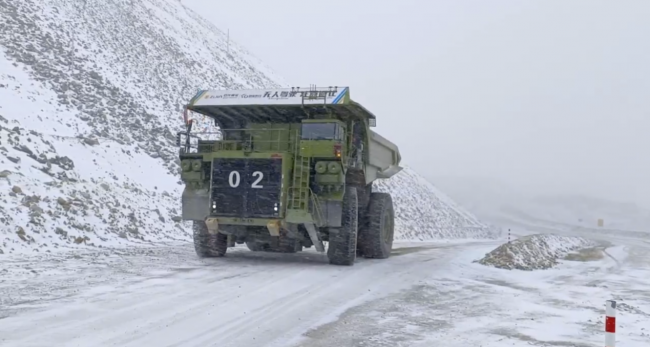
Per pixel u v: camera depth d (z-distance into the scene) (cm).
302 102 1041
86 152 1692
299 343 560
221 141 1073
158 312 638
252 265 1028
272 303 721
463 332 635
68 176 1464
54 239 1151
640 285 1098
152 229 1456
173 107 2681
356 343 569
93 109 2164
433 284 959
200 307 673
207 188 1052
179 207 1688
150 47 3344
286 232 1038
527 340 611
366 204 1268
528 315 742
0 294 689
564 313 767
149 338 539
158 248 1249
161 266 964
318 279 909
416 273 1070
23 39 2480
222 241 1116
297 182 1003
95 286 759
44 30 2678
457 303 805
